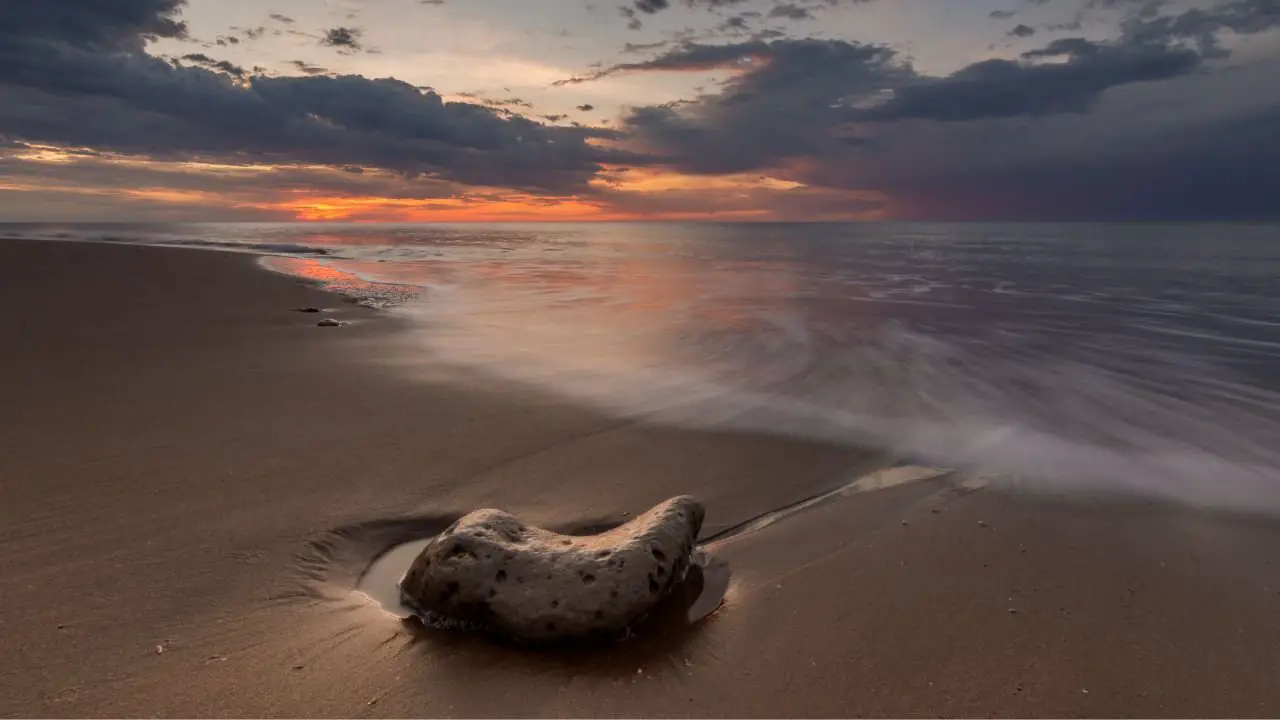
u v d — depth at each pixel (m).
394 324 10.62
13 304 11.08
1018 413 6.48
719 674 2.81
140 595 3.20
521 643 2.94
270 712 2.50
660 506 3.67
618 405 6.59
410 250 29.52
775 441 5.71
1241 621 3.23
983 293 14.84
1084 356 8.70
